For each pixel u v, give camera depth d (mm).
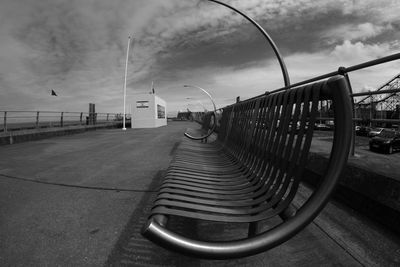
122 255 2162
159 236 1207
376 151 13922
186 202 1749
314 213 1230
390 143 13461
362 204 2674
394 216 2291
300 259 2016
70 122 21469
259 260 2031
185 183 2213
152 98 30438
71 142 12453
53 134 16094
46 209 3229
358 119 3416
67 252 2227
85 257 2143
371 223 2490
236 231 2535
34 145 11141
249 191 2145
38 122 14836
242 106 3613
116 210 3178
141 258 2115
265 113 2521
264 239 1234
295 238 2314
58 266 2021
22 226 2756
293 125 1799
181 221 2768
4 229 2689
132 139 13734
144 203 3424
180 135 16234
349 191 2857
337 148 1222
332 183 1222
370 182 2568
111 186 4262
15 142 12180
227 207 1789
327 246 2154
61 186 4277
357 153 4078
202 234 2475
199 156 3867
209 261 2049
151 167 5879
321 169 3518
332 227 2438
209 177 2600
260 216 1562
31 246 2338
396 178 2330
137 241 2400
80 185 4332
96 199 3598
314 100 1500
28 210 3201
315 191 1278
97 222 2832
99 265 2025
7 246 2342
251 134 2836
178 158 3479
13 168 5836
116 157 7406
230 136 4043
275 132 2180
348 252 2047
